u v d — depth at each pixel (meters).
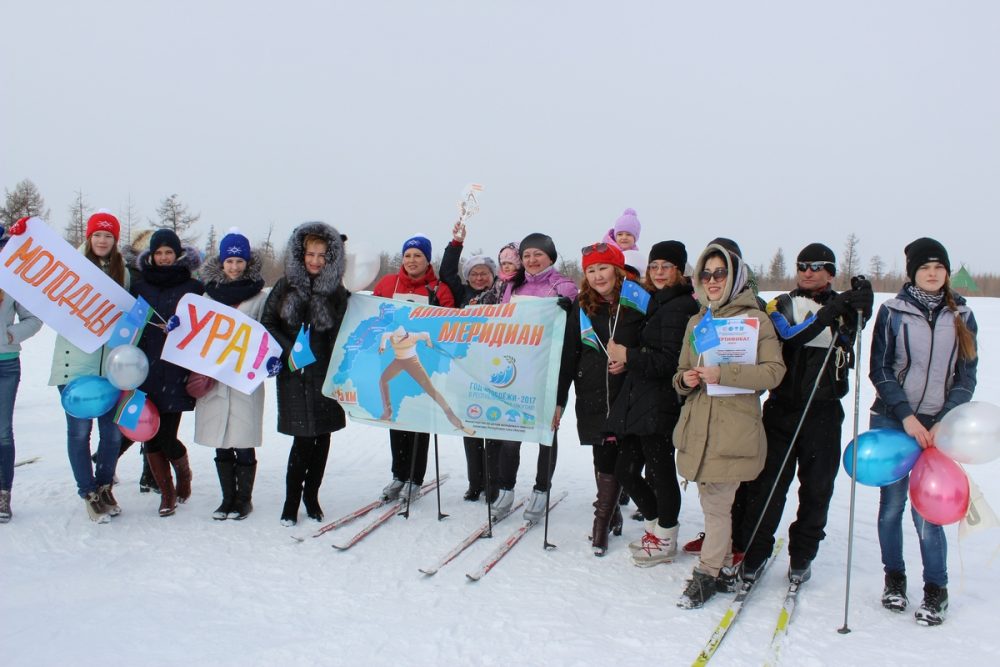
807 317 3.89
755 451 3.71
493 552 4.56
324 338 5.05
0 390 4.73
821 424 3.88
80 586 3.88
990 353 15.23
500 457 5.40
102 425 4.90
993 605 3.81
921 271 3.62
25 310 4.91
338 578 4.13
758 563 4.07
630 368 4.15
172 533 4.75
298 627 3.51
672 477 4.33
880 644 3.38
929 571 3.63
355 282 5.27
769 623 3.62
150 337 5.01
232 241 5.12
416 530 4.99
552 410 4.67
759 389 3.66
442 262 5.98
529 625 3.57
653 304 4.31
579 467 7.12
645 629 3.54
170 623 3.50
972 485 3.44
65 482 5.74
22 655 3.13
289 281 4.92
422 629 3.51
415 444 5.32
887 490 3.75
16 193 38.12
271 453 7.37
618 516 5.02
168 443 5.04
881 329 3.76
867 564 4.45
